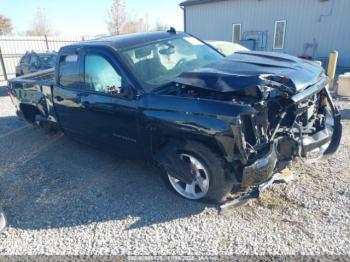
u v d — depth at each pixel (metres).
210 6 17.23
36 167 4.48
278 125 2.88
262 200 3.14
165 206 3.23
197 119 2.80
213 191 2.98
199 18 18.03
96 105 3.71
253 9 15.54
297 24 14.27
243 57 3.52
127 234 2.84
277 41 15.20
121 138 3.63
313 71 3.21
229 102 2.71
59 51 4.41
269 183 3.03
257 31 15.74
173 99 2.98
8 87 5.83
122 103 3.38
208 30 17.86
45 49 19.67
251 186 2.93
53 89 4.50
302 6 13.86
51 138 5.67
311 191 3.23
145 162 3.58
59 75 4.39
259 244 2.56
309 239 2.57
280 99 2.89
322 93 3.49
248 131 2.74
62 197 3.59
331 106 3.50
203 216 3.00
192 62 3.90
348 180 3.40
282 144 2.93
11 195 3.75
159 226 2.91
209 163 2.90
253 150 2.71
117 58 3.48
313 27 13.83
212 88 2.83
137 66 3.46
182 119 2.89
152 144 3.32
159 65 3.62
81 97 3.94
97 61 3.70
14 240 2.90
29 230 3.04
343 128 5.05
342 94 7.14
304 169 3.68
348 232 2.61
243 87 2.69
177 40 4.15
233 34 16.83
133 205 3.29
